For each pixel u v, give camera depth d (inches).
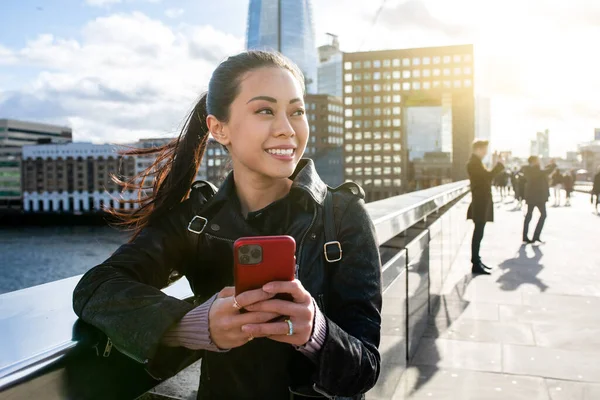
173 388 50.4
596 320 175.9
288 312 30.2
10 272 1825.8
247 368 40.1
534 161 364.5
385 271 97.2
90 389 33.6
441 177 4468.5
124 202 48.3
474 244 261.9
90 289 36.1
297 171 44.4
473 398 116.1
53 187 4372.5
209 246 42.3
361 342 36.2
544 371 132.4
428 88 4293.8
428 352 144.5
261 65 40.6
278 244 30.2
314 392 39.4
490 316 180.7
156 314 33.0
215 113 42.8
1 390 27.4
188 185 46.7
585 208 755.4
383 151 4239.7
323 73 5098.4
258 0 4859.7
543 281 238.8
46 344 32.2
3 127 5128.0
